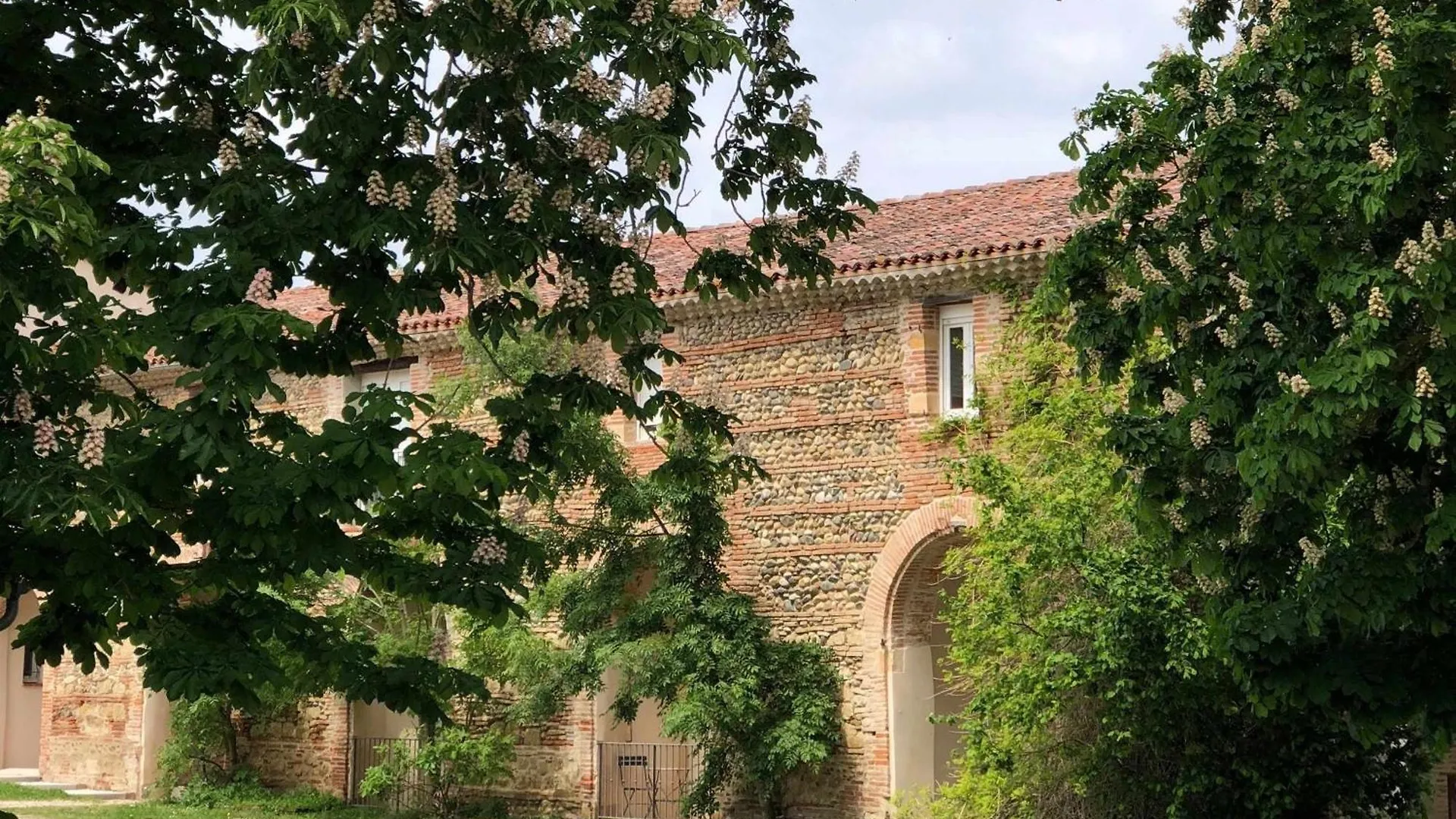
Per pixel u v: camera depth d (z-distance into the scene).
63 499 8.57
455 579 10.34
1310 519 10.86
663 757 23.16
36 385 9.30
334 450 9.41
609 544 21.36
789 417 21.95
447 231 9.96
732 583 22.09
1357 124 9.97
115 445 9.30
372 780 23.89
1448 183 9.93
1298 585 10.50
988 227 21.08
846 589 21.30
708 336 22.80
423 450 9.67
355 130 10.22
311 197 10.08
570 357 12.27
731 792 21.77
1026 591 15.61
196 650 9.90
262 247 9.88
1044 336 18.73
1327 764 15.37
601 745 23.45
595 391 11.77
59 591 9.86
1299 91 10.62
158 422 9.18
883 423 21.19
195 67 11.48
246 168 10.20
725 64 10.02
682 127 11.04
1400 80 9.38
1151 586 14.30
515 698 23.91
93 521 8.80
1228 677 14.61
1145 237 11.66
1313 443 9.50
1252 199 10.54
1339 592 9.90
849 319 21.62
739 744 20.70
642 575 22.75
